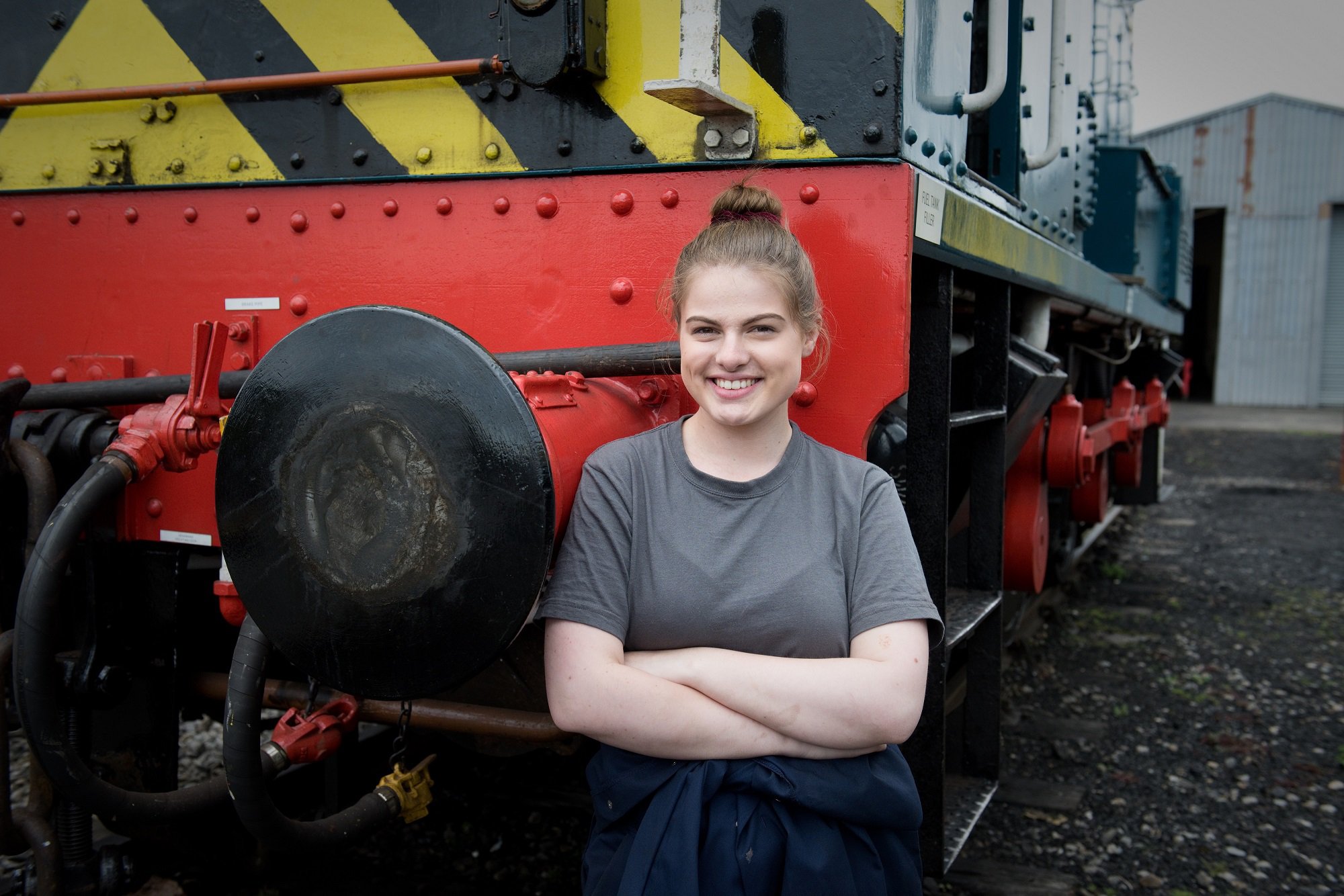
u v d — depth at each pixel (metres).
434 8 1.95
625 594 1.47
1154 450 7.22
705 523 1.48
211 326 1.85
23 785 2.99
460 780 2.96
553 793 2.90
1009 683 4.18
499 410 1.38
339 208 2.06
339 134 2.04
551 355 1.80
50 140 2.25
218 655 2.31
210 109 2.12
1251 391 21.83
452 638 1.42
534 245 1.94
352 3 2.01
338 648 1.47
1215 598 5.71
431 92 1.98
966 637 2.22
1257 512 8.79
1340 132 20.55
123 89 2.11
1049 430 3.72
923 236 1.81
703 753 1.41
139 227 2.21
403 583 1.42
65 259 2.27
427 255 2.01
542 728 1.85
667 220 1.86
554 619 1.46
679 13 1.81
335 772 2.48
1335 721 3.85
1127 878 2.71
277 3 2.06
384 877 2.49
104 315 2.25
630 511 1.49
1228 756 3.51
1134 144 5.77
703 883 1.37
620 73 1.86
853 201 1.76
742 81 1.81
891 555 1.48
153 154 2.18
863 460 1.58
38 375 2.31
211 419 1.89
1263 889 2.67
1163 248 7.84
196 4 2.12
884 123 1.74
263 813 1.62
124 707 2.14
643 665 1.44
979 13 2.83
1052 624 5.02
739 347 1.42
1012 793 3.16
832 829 1.41
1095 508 5.07
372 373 1.42
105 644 2.03
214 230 2.15
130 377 2.22
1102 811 3.09
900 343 1.75
